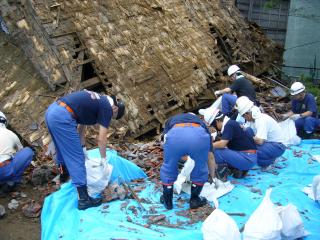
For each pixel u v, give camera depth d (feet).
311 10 39.11
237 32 34.99
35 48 20.74
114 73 22.70
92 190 14.44
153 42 26.32
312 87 31.89
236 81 22.68
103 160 14.58
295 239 12.09
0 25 21.93
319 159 18.49
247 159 15.87
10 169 15.49
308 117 22.26
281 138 17.06
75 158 13.66
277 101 31.04
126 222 12.72
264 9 41.96
